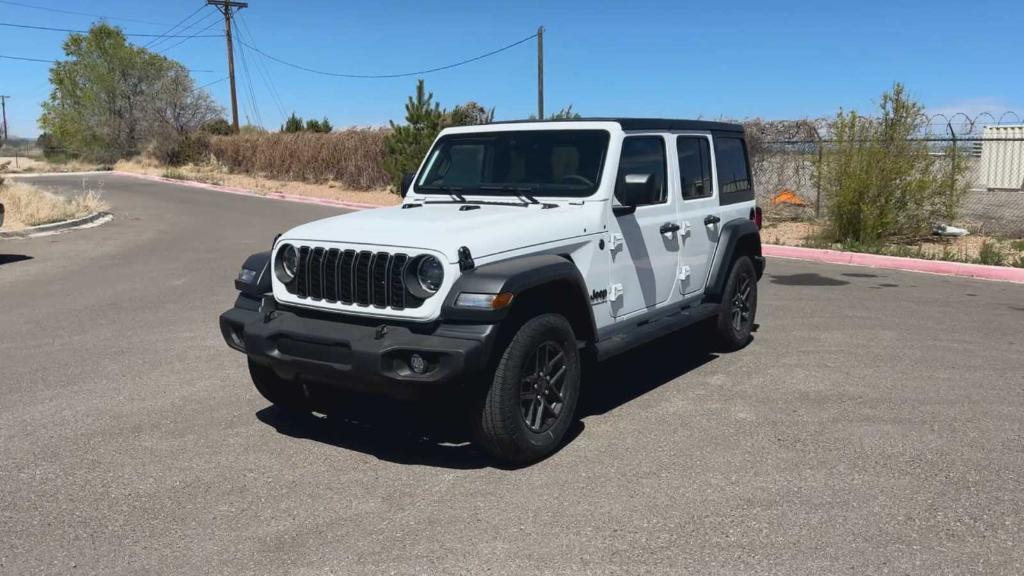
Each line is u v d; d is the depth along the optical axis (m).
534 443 4.77
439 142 6.34
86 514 4.24
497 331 4.48
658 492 4.40
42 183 37.78
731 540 3.85
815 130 16.80
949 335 7.95
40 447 5.18
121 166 50.47
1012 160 20.48
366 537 3.94
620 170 5.66
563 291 5.10
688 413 5.71
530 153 5.86
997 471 4.64
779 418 5.56
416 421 5.64
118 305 9.83
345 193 29.64
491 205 5.69
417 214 5.31
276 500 4.38
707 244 6.87
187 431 5.46
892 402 5.88
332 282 4.82
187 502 4.37
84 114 56.88
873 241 14.66
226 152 42.16
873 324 8.47
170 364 7.13
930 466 4.71
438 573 3.59
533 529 3.99
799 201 18.38
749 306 7.60
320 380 4.81
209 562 3.73
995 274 11.63
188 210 23.91
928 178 14.76
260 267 5.27
